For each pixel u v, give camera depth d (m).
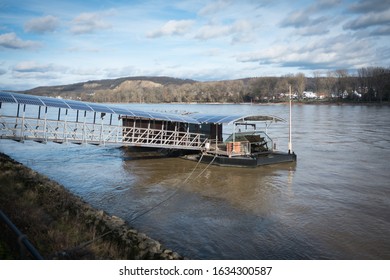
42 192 16.00
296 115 90.44
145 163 28.39
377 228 14.11
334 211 16.25
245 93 184.88
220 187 20.61
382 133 48.91
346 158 30.42
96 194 19.08
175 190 19.92
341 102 153.88
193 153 31.59
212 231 13.78
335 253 11.83
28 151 34.41
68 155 32.41
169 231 13.79
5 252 7.57
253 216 15.54
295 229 13.99
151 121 34.19
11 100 21.69
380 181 22.06
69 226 11.48
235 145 27.84
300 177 23.25
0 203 12.45
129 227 13.23
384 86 139.12
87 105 25.95
